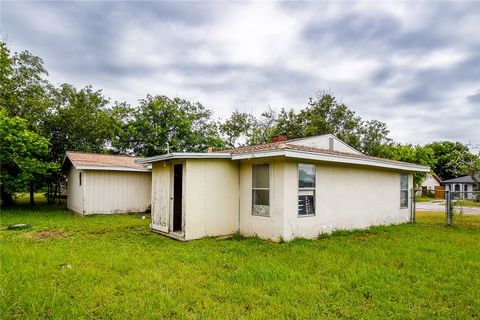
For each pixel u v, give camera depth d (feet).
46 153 54.70
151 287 14.69
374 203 35.78
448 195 37.91
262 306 12.82
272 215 26.66
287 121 101.40
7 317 11.35
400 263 19.31
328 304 13.00
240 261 19.39
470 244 25.52
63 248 22.67
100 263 18.58
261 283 15.42
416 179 112.16
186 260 19.58
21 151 48.78
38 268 17.21
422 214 53.01
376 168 36.19
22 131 49.62
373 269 17.72
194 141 99.25
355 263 18.89
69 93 73.51
